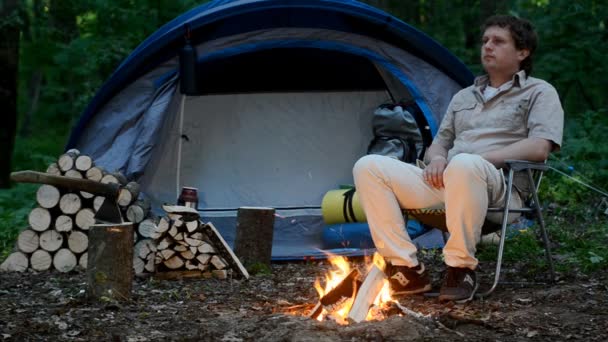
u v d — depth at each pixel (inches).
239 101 281.9
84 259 223.0
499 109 183.0
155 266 206.8
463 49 432.8
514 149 175.3
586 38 352.2
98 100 239.5
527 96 181.2
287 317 151.6
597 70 349.7
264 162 279.6
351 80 283.9
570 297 167.6
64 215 222.1
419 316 150.9
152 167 266.7
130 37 406.6
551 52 357.7
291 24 247.8
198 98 278.5
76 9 425.1
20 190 359.3
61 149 571.2
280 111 283.6
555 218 264.5
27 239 223.0
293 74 282.0
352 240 245.9
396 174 172.1
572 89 393.4
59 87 561.0
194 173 274.4
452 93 247.1
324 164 281.0
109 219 215.2
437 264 217.6
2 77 386.6
